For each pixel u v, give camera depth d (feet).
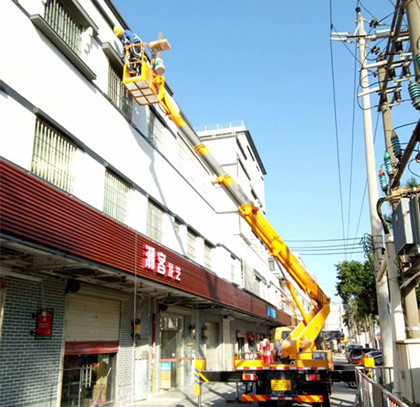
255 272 101.30
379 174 36.52
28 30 28.63
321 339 65.00
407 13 22.82
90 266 29.76
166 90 56.80
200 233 65.62
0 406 25.80
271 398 37.09
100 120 37.70
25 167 26.84
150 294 46.57
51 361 30.78
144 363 46.16
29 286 29.53
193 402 43.88
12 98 26.30
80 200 30.63
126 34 41.27
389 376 39.01
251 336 104.27
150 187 47.62
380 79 38.88
